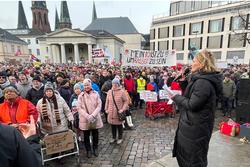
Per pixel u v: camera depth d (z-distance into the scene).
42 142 3.43
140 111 8.21
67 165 3.82
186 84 2.38
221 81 2.07
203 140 2.06
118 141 4.79
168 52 9.77
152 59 9.95
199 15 37.84
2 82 5.75
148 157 4.09
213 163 3.36
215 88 2.01
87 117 3.89
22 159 1.05
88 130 4.07
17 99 3.38
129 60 10.02
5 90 3.27
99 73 9.20
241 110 4.93
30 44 69.88
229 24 33.97
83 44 54.50
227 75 7.39
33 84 4.73
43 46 57.34
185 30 40.25
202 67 2.02
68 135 3.61
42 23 77.81
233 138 4.51
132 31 73.69
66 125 4.01
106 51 13.23
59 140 3.52
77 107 4.07
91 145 4.54
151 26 46.91
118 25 75.06
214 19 36.06
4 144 0.98
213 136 4.64
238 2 32.56
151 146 4.64
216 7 35.44
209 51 2.08
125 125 5.92
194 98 1.96
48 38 51.22
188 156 2.14
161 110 6.94
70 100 4.89
